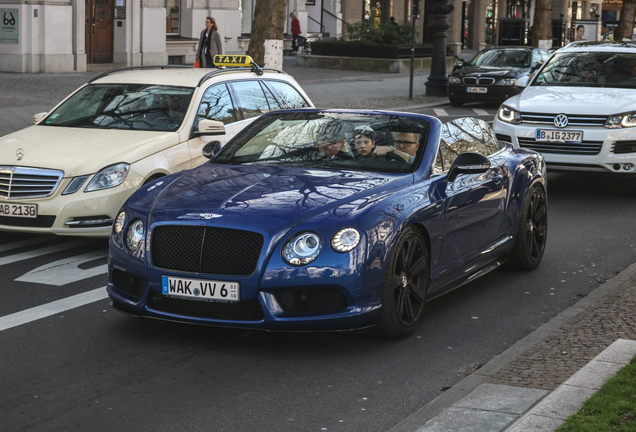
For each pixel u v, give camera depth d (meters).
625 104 10.98
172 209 5.50
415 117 6.66
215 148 6.96
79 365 5.20
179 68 10.04
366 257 5.24
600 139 10.83
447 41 50.03
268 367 5.20
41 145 8.23
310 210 5.34
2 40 25.69
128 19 28.62
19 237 8.84
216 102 9.26
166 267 5.39
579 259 8.23
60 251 8.23
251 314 5.27
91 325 5.99
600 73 12.16
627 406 4.10
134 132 8.61
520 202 7.45
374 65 35.09
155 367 5.18
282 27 19.42
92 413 4.49
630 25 42.34
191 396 4.74
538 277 7.56
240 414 4.50
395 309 5.55
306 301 5.23
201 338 5.71
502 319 6.31
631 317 5.94
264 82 10.11
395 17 46.94
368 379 5.03
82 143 8.27
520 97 11.77
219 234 5.27
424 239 5.89
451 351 5.56
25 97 20.00
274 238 5.18
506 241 7.25
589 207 10.96
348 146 6.38
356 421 4.43
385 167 6.15
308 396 4.76
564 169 11.14
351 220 5.27
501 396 4.47
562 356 5.13
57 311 6.31
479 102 26.14
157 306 5.50
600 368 4.71
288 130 6.73
